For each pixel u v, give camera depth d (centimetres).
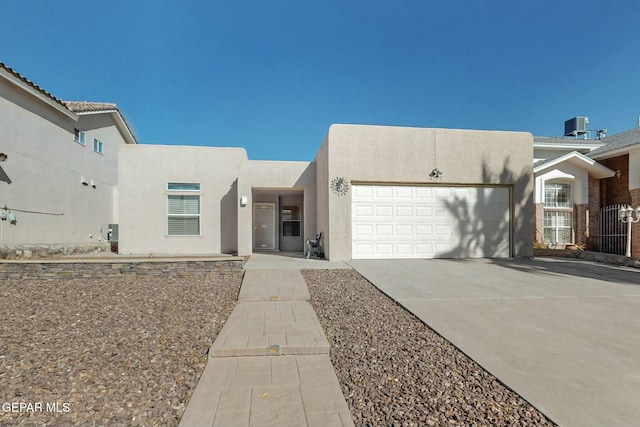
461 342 374
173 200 1223
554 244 1352
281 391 275
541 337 389
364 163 988
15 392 265
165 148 1222
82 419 234
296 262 934
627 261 903
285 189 1200
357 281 702
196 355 339
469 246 1041
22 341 367
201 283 675
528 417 240
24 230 1042
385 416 244
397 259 1002
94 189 1459
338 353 351
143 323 430
